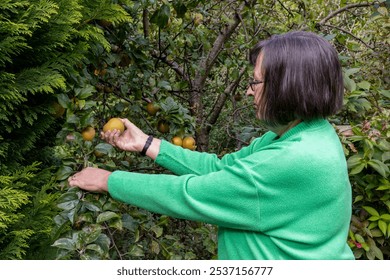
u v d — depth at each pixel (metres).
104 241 1.41
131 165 2.27
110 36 1.82
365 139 1.87
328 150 1.06
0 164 1.25
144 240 2.07
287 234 1.06
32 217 1.32
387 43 2.59
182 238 2.45
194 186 1.09
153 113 1.86
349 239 1.98
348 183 1.13
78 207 1.32
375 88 2.27
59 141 1.40
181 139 1.81
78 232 1.33
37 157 1.50
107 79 1.88
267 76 1.10
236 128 2.95
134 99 2.05
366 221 1.98
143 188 1.15
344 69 2.17
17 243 1.21
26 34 1.19
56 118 1.55
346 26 3.38
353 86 2.07
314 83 1.07
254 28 2.62
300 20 2.51
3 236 1.24
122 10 1.36
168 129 1.85
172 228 2.57
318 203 1.04
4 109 1.15
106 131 1.46
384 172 1.81
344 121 2.38
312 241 1.06
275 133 1.24
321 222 1.05
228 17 2.61
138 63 1.96
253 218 1.05
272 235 1.07
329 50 1.10
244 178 1.04
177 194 1.10
